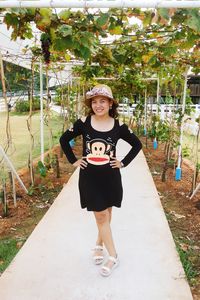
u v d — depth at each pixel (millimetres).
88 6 2291
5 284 2715
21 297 2557
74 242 3441
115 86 11891
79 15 3178
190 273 2984
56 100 11461
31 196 5191
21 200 4992
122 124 2811
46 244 3391
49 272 2883
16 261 3053
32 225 4133
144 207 4512
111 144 2701
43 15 2861
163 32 4230
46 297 2559
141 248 3316
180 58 5590
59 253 3207
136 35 4387
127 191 5262
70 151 2826
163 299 2545
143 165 7180
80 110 11703
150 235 3623
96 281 2756
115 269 2920
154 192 5211
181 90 7703
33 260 3076
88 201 2734
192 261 3227
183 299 2547
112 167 2723
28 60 6324
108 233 2848
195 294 2699
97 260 2977
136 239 3520
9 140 5035
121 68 6684
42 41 3262
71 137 2818
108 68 7785
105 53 5340
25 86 6438
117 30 3637
